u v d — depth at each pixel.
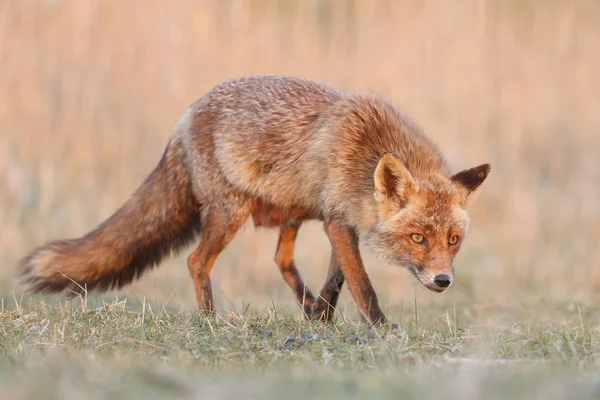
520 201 21.20
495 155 21.98
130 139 20.41
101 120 20.44
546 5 24.88
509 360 7.32
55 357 6.79
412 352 7.72
